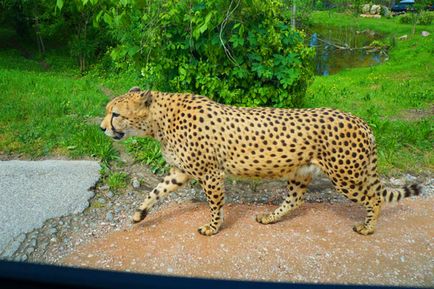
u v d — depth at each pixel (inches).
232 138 159.5
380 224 178.9
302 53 250.5
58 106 309.6
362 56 750.5
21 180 203.8
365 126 161.3
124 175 216.1
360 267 149.9
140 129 171.2
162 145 174.4
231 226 175.2
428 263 153.0
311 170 164.7
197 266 149.3
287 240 164.6
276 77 243.6
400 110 362.0
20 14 673.6
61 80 424.8
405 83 477.4
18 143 248.8
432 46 700.7
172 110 166.6
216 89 232.5
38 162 222.4
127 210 190.7
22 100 323.6
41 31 598.9
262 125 158.7
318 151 159.2
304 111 163.5
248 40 228.5
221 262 151.5
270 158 159.0
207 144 160.9
